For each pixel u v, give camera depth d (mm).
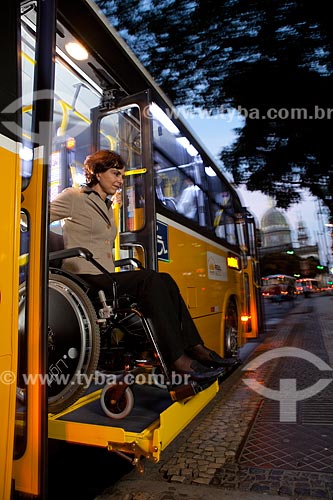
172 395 2299
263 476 2631
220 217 5824
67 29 2748
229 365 2660
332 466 2738
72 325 2244
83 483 2680
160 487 2559
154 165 3424
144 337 2633
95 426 2225
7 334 1742
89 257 2301
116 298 2396
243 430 3477
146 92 3350
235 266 6559
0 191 1763
